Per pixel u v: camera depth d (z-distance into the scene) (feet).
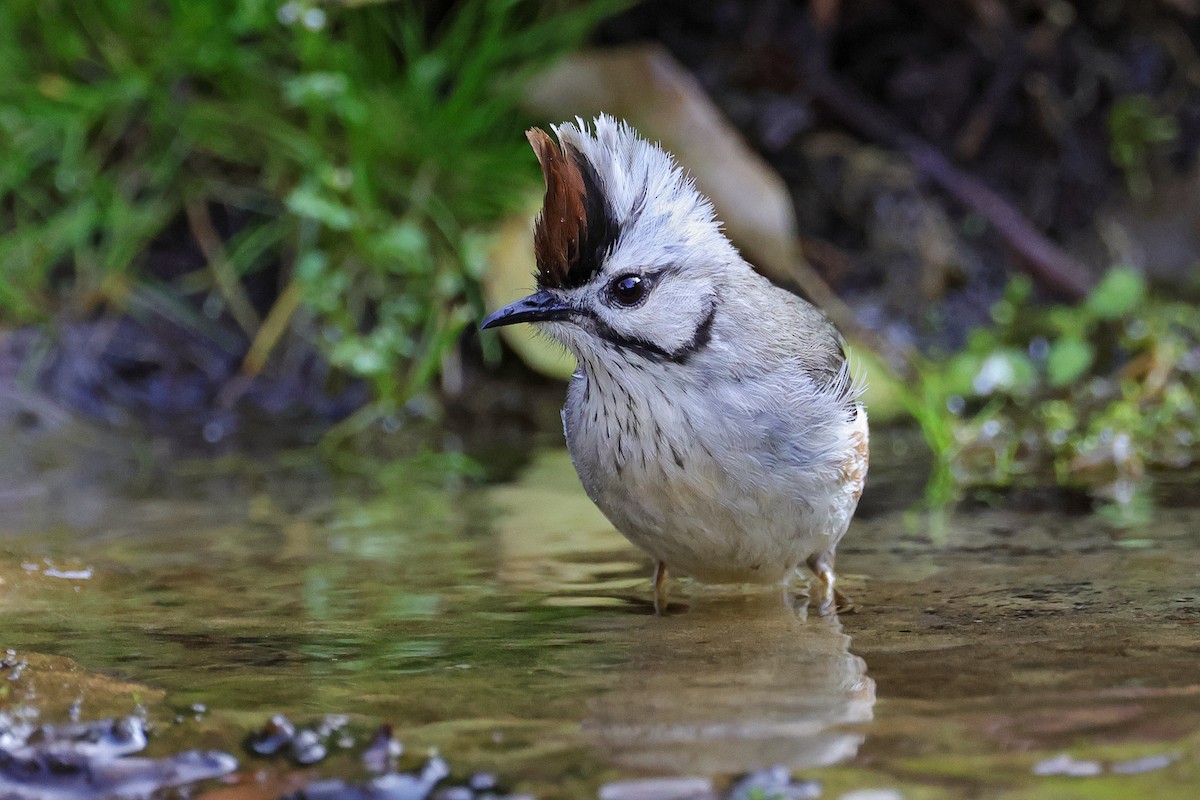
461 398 44.68
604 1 48.85
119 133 46.52
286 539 29.66
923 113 52.29
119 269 45.39
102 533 30.25
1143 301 47.47
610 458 24.61
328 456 39.37
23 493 34.81
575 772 15.33
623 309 24.13
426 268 44.91
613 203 24.20
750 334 24.43
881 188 50.65
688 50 51.65
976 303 49.49
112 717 17.28
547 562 27.55
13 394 42.37
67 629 22.25
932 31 52.11
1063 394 42.34
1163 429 38.14
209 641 21.44
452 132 46.50
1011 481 34.53
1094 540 27.91
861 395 26.73
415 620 22.89
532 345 42.96
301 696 18.31
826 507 24.79
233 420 43.21
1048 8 52.16
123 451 39.73
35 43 46.85
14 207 46.85
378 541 29.43
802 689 18.11
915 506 32.07
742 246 45.98
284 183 46.93
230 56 45.65
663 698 17.85
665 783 14.94
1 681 18.80
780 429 24.22
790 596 24.77
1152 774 14.93
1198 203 52.60
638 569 26.99
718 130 45.68
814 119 51.96
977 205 51.13
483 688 18.57
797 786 14.78
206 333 45.47
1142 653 19.56
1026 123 52.47
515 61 48.39
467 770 15.51
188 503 33.60
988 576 25.21
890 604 23.44
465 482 36.06
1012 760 15.35
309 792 15.30
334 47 45.09
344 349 41.57
